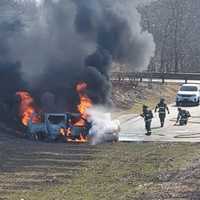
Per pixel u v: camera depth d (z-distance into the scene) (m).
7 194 39.56
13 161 54.25
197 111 114.06
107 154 60.09
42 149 62.81
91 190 40.94
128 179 45.44
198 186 38.72
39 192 40.38
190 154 59.22
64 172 49.12
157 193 36.72
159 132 81.69
